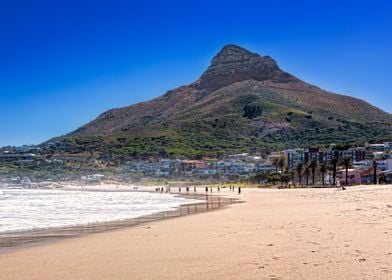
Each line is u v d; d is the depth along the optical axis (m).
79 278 14.73
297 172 176.75
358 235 21.19
